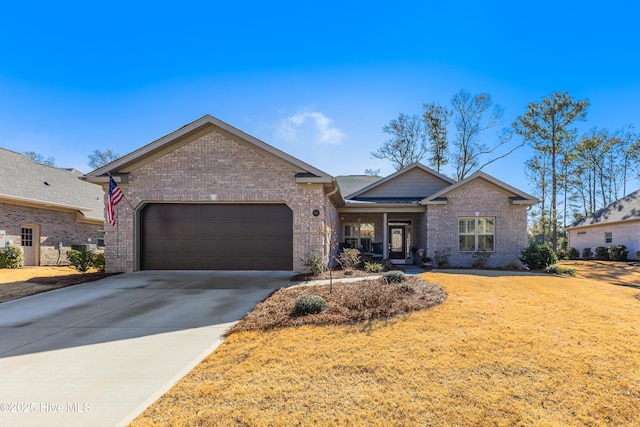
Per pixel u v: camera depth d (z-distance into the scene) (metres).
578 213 34.12
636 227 21.73
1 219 14.73
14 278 11.19
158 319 6.41
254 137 11.53
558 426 3.09
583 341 5.00
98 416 3.23
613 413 3.30
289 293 8.07
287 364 4.29
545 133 25.67
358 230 17.89
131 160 11.63
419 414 3.24
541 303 7.19
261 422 3.10
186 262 12.09
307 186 11.66
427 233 15.22
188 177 11.83
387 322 5.77
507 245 14.94
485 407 3.36
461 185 15.09
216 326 5.96
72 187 19.88
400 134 30.75
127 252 11.82
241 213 12.08
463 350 4.64
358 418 3.17
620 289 9.40
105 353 4.79
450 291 8.09
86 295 8.46
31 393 3.68
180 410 3.31
